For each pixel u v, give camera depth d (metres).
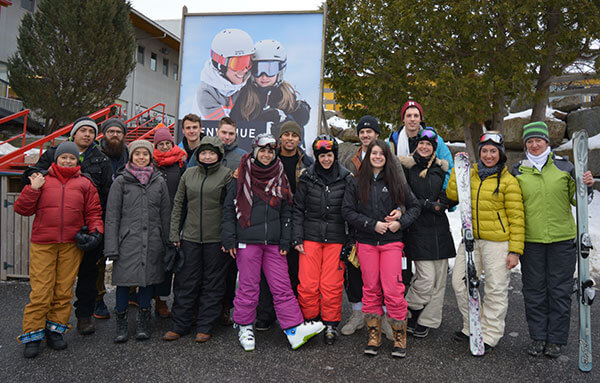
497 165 3.04
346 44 8.09
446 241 3.12
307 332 2.97
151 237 3.09
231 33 5.66
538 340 2.89
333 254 3.11
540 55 7.18
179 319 3.14
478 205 3.03
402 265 2.96
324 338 3.14
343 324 3.58
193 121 3.82
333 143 3.08
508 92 7.78
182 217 3.22
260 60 5.58
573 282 2.89
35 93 11.60
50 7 11.74
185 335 3.24
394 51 7.74
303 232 3.16
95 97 12.38
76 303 3.24
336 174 3.15
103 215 3.34
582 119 9.34
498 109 7.60
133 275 2.99
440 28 6.99
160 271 3.13
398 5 7.23
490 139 2.99
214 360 2.78
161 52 24.20
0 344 3.01
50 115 11.99
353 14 7.96
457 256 3.17
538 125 3.02
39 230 2.85
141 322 3.12
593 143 8.76
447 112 7.26
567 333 2.86
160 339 3.15
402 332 2.85
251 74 5.59
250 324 3.03
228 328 3.45
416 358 2.85
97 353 2.88
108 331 3.31
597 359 2.87
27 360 2.75
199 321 3.15
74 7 11.98
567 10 7.02
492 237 2.97
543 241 2.89
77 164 3.11
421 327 3.24
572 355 2.94
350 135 11.24
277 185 3.06
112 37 12.59
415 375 2.59
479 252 3.11
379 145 2.96
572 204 2.98
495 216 2.96
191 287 3.16
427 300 3.17
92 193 3.09
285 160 3.41
